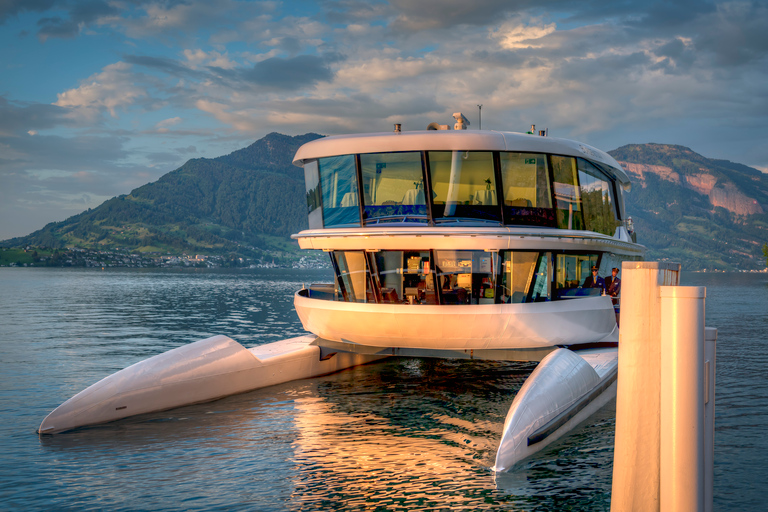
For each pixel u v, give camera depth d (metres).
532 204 19.62
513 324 18.59
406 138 19.00
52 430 14.70
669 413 7.37
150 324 46.41
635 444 7.80
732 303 76.00
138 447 13.55
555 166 20.03
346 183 19.91
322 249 20.64
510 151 19.08
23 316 53.38
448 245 18.77
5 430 14.98
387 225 19.41
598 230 23.25
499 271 19.16
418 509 10.18
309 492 10.90
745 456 13.05
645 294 7.76
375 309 18.86
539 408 13.74
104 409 15.54
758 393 19.70
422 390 19.81
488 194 19.22
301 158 20.66
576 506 10.36
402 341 19.30
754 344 33.41
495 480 11.58
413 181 19.23
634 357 7.83
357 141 19.36
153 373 16.64
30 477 11.66
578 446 13.72
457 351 19.81
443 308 18.31
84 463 12.48
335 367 22.94
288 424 15.52
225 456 12.95
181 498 10.63
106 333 39.38
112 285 138.12
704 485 7.41
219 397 18.22
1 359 27.36
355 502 10.48
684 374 7.30
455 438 14.38
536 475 11.88
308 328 21.64
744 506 10.41
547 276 20.25
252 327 44.66
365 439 14.24
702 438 7.32
